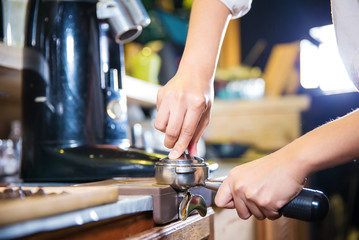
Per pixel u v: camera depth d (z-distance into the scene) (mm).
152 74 1765
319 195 569
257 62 3068
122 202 462
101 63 894
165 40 2303
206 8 749
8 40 904
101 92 880
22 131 867
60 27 856
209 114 714
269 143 2324
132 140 1396
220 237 952
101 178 789
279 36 3012
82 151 812
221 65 3037
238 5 770
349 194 2395
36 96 847
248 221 1189
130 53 1849
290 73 2646
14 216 317
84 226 424
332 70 2828
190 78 674
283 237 1420
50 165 821
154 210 544
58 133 833
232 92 2490
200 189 672
